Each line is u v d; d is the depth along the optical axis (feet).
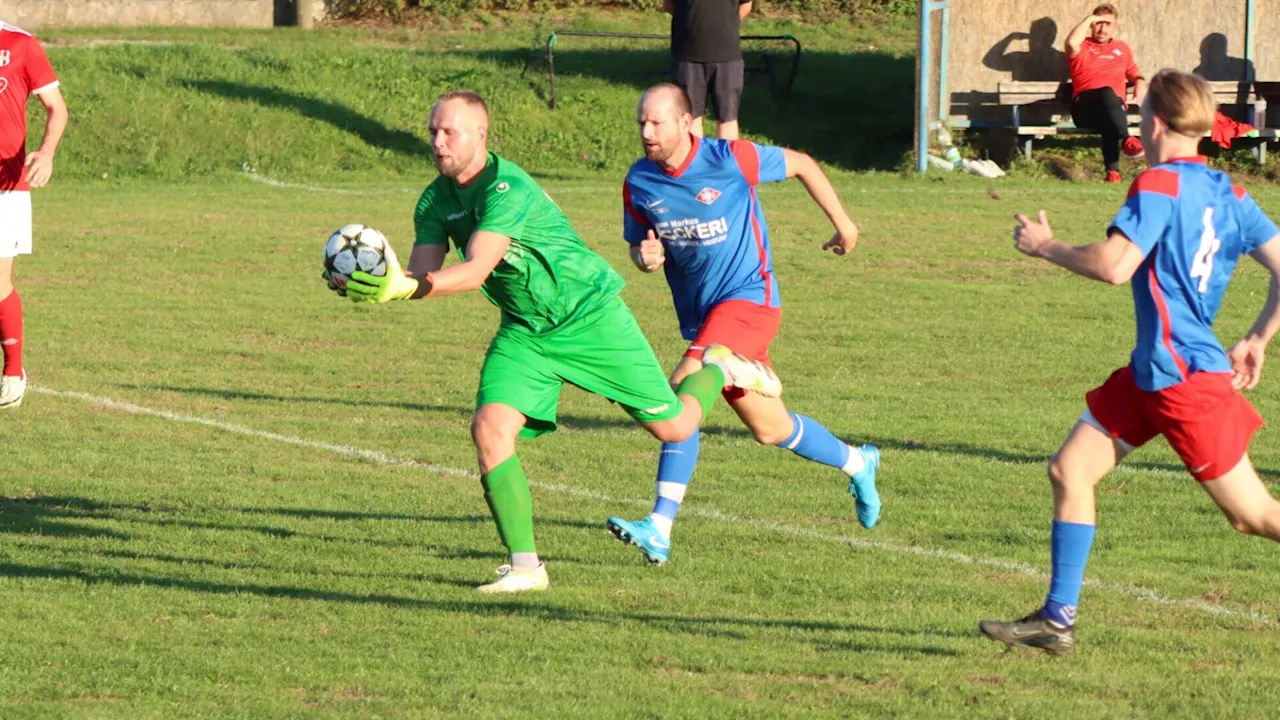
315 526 85.87
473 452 106.22
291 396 124.36
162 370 133.69
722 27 223.92
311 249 197.88
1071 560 61.72
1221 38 277.23
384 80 296.92
